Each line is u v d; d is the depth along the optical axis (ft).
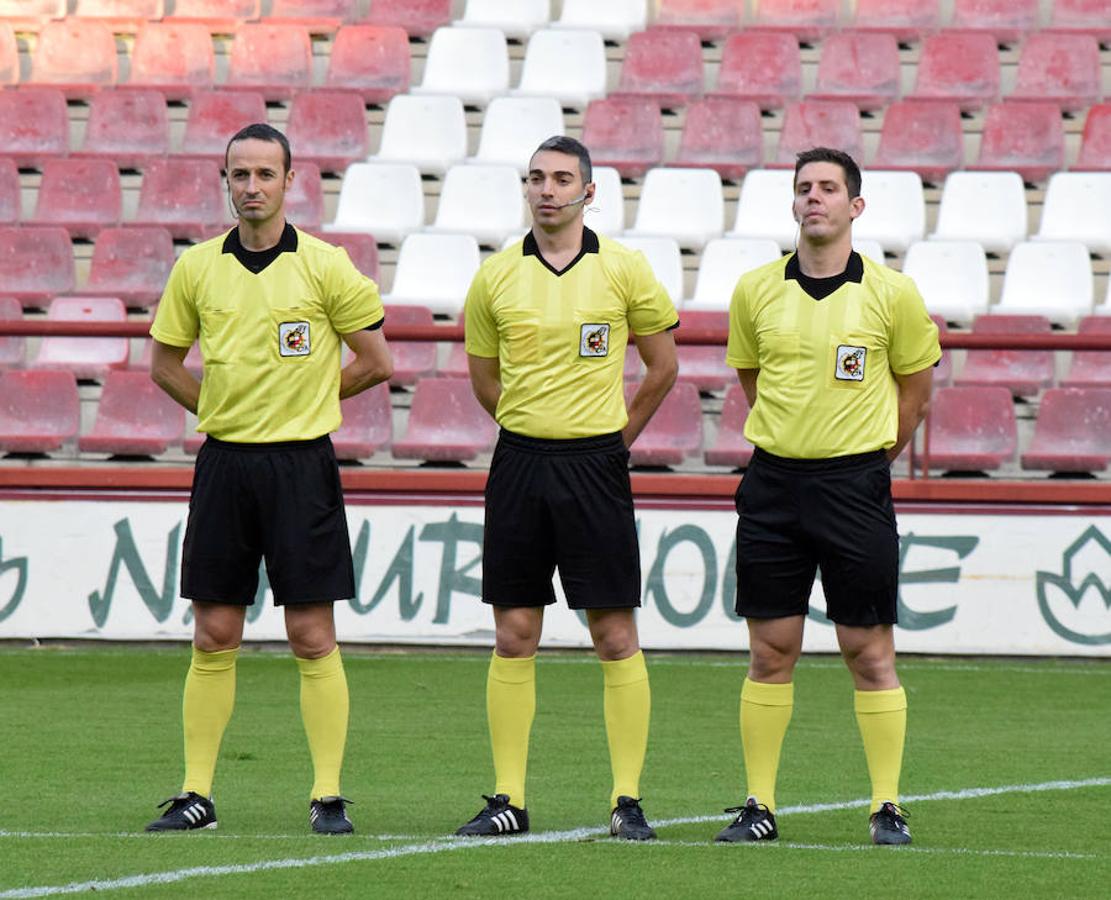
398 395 141.08
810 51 191.62
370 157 176.45
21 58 193.67
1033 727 89.81
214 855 55.88
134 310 156.25
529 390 61.11
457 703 95.86
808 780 73.92
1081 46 184.44
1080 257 156.76
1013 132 176.24
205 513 61.67
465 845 58.08
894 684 60.54
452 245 159.22
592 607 61.16
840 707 96.22
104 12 196.75
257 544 62.13
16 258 160.86
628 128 177.17
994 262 164.04
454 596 117.80
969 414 130.52
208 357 61.46
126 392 136.87
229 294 61.21
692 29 191.72
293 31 187.93
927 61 184.75
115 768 74.95
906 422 62.03
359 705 95.04
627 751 61.67
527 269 61.31
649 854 56.70
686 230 166.61
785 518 60.23
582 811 66.13
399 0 197.77
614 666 61.93
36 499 119.34
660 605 117.29
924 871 54.13
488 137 177.37
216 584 61.62
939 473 127.13
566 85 185.57
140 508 118.93
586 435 61.21
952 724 90.74
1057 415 134.00
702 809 67.05
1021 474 130.62
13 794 68.49
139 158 175.52
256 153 60.29
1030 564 115.96
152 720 88.69
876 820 59.57
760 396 60.90
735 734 86.79
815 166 59.26
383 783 72.28
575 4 195.83
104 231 160.76
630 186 174.09
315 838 59.26
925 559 116.47
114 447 133.39
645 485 117.50
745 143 177.58
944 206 166.81
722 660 115.03
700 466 134.21
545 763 77.77
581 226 61.98
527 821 61.82
